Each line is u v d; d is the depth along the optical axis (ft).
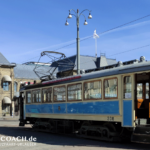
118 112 35.99
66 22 73.77
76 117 44.21
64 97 47.47
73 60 182.80
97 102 39.78
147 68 32.55
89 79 41.70
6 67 164.55
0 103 159.84
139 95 35.40
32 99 58.70
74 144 36.52
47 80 57.31
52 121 51.80
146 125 32.45
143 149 31.55
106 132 38.40
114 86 37.06
